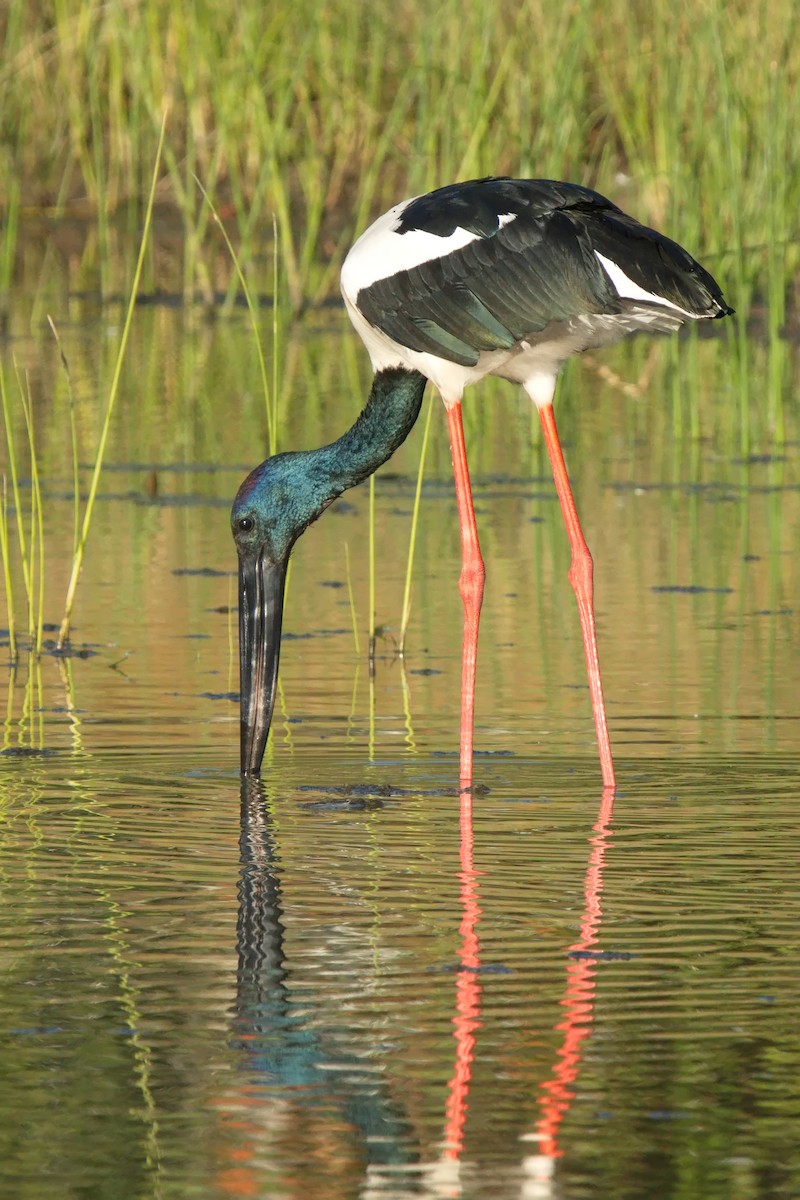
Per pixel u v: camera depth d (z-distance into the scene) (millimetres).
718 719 12312
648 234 11117
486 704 12844
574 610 15852
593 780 10945
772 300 23688
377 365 12133
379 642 14836
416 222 11672
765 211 28406
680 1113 6582
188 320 31328
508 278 11297
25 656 14305
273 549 11852
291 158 35156
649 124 30859
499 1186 6148
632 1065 6941
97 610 15898
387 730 12172
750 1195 6078
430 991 7621
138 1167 6254
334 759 11461
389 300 11695
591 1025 7289
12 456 15531
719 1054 7035
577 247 11109
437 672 13820
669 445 23500
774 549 18156
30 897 8805
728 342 30281
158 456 22375
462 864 9336
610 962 7938
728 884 8984
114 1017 7367
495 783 10906
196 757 11492
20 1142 6434
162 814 10258
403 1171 6203
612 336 11570
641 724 12219
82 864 9320
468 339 11469
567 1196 6086
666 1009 7438
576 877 9109
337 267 32906
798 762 11250
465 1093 6727
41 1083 6828
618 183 32062
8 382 26109
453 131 30484
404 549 18234
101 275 33812
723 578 16969
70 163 36969
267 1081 6848
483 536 18750
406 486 21375
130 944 8156
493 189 11625
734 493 20781
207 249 35969
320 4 32562
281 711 12719
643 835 9820
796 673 13570
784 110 27594
